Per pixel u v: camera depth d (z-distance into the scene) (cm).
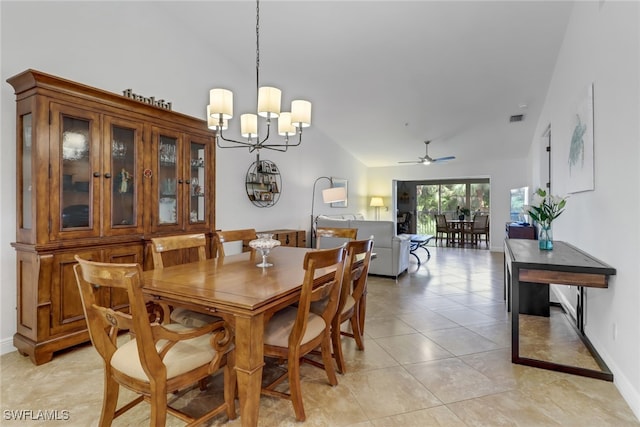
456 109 543
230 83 458
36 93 223
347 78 475
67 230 239
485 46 382
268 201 539
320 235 321
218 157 447
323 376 215
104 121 260
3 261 247
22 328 238
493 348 256
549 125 461
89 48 298
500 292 420
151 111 294
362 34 379
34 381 208
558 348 256
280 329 181
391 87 492
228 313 147
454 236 916
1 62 244
